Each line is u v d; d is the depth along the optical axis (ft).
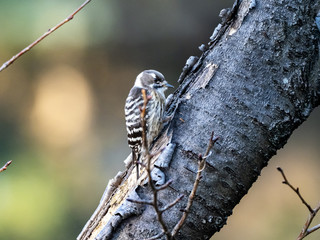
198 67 19.77
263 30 17.84
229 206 17.48
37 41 15.30
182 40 52.54
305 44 17.75
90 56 53.42
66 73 54.80
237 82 17.63
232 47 18.10
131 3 49.85
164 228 13.00
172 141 17.48
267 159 17.71
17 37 45.11
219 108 17.52
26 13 44.04
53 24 45.52
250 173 17.51
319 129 53.06
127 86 55.77
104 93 56.39
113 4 49.21
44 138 53.42
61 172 48.96
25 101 54.29
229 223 48.14
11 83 53.72
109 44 52.11
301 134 53.21
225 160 17.24
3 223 37.17
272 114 17.44
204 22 51.83
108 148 54.85
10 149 50.19
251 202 49.29
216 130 17.38
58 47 51.21
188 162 17.24
